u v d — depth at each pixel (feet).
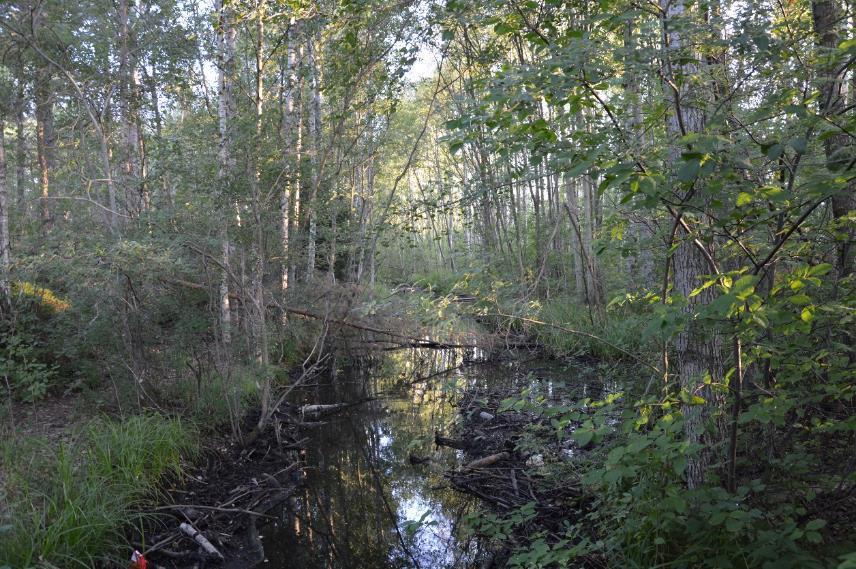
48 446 17.12
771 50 10.19
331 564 16.34
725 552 10.47
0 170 26.89
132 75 34.17
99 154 38.04
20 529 13.12
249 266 25.93
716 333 11.21
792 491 11.17
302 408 29.32
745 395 10.62
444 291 15.24
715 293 11.53
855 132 8.32
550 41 11.50
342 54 22.91
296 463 22.38
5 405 20.45
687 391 10.32
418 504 19.86
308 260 33.30
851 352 11.59
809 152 10.45
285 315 29.58
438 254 69.72
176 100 30.48
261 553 16.57
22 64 31.32
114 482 16.56
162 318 23.00
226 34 26.43
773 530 9.78
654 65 10.17
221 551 16.43
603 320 33.91
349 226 32.19
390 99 23.16
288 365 34.81
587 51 9.61
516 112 10.40
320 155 26.61
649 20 11.29
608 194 18.79
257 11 20.40
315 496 20.49
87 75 33.55
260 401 27.81
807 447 12.84
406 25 19.49
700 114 11.68
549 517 16.74
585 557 13.82
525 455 21.44
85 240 21.11
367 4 16.22
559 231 49.06
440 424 27.22
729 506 9.72
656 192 8.23
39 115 38.65
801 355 11.73
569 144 10.34
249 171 22.58
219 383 25.36
